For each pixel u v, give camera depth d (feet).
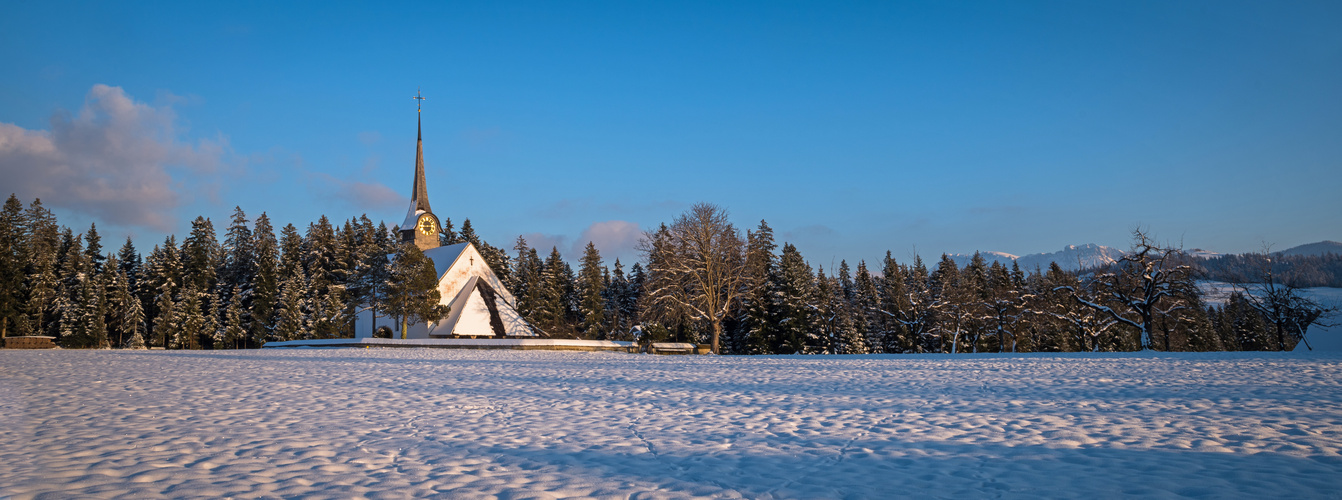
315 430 32.86
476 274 216.95
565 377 69.62
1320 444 27.99
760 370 81.05
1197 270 167.43
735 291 182.19
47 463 24.16
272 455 26.32
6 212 245.04
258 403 43.78
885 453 27.63
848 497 20.67
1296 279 181.98
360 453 27.09
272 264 287.48
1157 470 23.77
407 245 183.32
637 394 52.01
